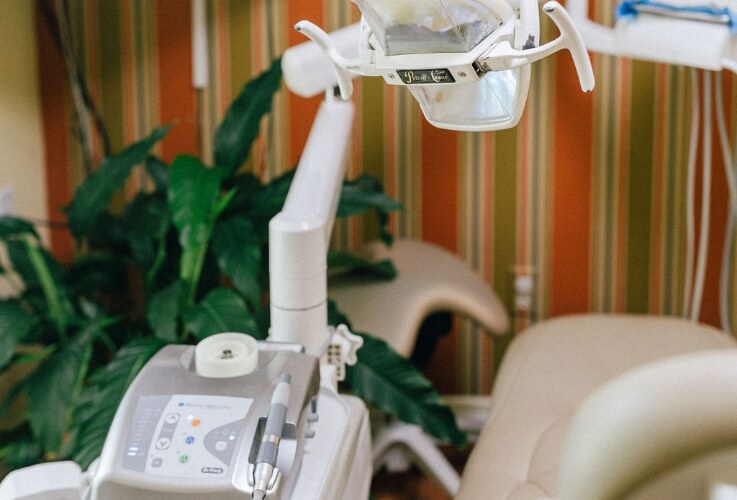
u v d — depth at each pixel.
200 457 1.03
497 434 1.57
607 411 0.51
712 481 0.48
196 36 2.54
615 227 2.51
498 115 1.03
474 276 2.36
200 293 2.40
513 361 1.90
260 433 1.08
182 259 2.10
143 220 2.28
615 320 2.09
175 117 2.62
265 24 2.53
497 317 2.23
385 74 0.99
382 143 2.56
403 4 0.92
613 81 2.42
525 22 0.93
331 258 2.17
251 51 2.55
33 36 2.60
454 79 0.96
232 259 1.97
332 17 2.50
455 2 0.91
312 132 1.51
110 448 1.05
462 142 2.53
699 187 2.44
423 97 1.06
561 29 0.87
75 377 1.95
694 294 2.47
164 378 1.14
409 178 2.57
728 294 2.47
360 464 1.29
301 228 1.26
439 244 2.60
